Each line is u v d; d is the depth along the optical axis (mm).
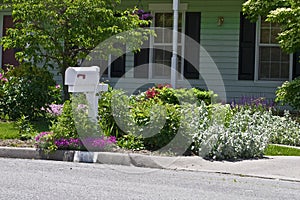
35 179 9812
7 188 9000
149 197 8797
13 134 13430
